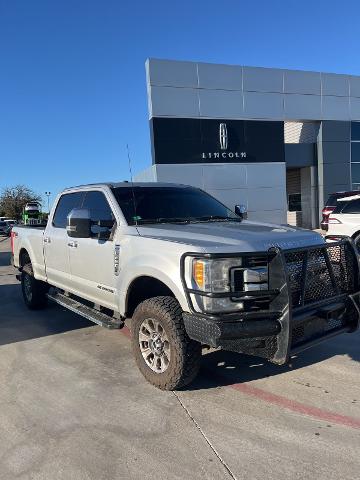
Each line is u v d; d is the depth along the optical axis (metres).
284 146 25.66
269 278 3.69
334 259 4.28
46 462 3.10
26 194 88.06
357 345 5.33
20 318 7.04
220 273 3.64
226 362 4.84
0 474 2.98
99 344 5.63
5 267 14.53
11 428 3.57
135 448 3.25
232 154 24.59
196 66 23.69
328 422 3.54
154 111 23.14
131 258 4.44
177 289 3.85
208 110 24.05
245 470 2.96
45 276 6.79
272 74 25.19
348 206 11.65
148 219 4.92
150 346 4.26
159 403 3.94
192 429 3.50
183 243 3.93
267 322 3.58
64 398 4.09
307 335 3.88
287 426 3.50
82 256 5.43
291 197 31.16
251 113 24.91
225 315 3.58
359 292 4.33
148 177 25.27
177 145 23.61
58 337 5.97
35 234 7.00
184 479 2.89
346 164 27.33
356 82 27.09
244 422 3.58
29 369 4.83
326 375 4.45
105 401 4.01
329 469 2.95
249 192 25.06
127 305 4.63
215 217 5.28
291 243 3.95
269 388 4.19
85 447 3.28
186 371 3.96
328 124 26.73
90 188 5.67
